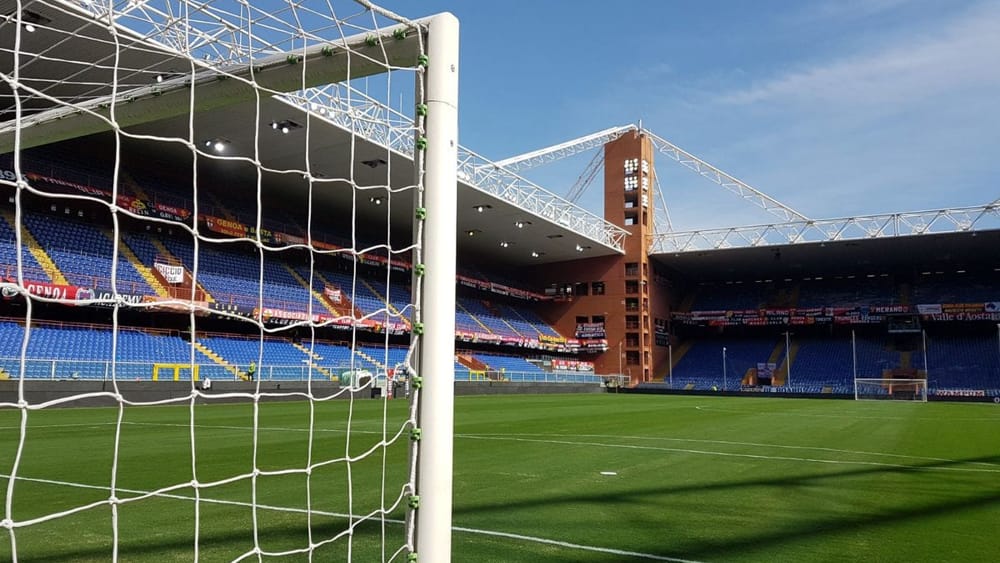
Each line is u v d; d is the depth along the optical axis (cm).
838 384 4431
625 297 4825
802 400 3500
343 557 387
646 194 4972
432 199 282
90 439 1036
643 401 3033
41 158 2408
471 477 703
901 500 591
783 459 880
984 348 4472
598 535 450
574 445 1031
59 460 800
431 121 288
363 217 3666
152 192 2781
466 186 3159
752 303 5247
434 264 278
